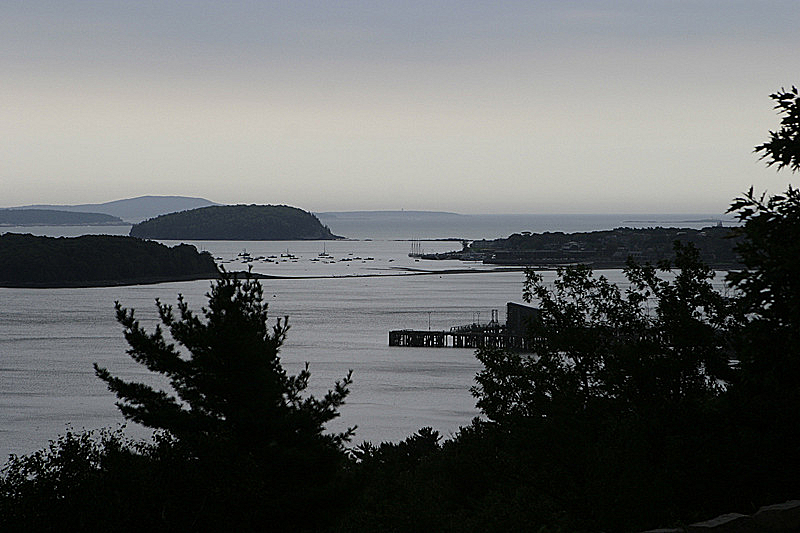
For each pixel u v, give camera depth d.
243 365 30.72
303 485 30.14
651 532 13.89
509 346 164.12
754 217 22.72
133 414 31.47
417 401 110.12
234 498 26.48
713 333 28.23
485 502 35.81
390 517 33.34
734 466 20.75
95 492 24.94
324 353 164.25
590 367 33.75
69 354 152.38
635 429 25.14
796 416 20.47
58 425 89.69
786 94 22.84
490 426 40.19
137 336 31.69
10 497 24.67
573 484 30.09
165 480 26.23
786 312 21.67
